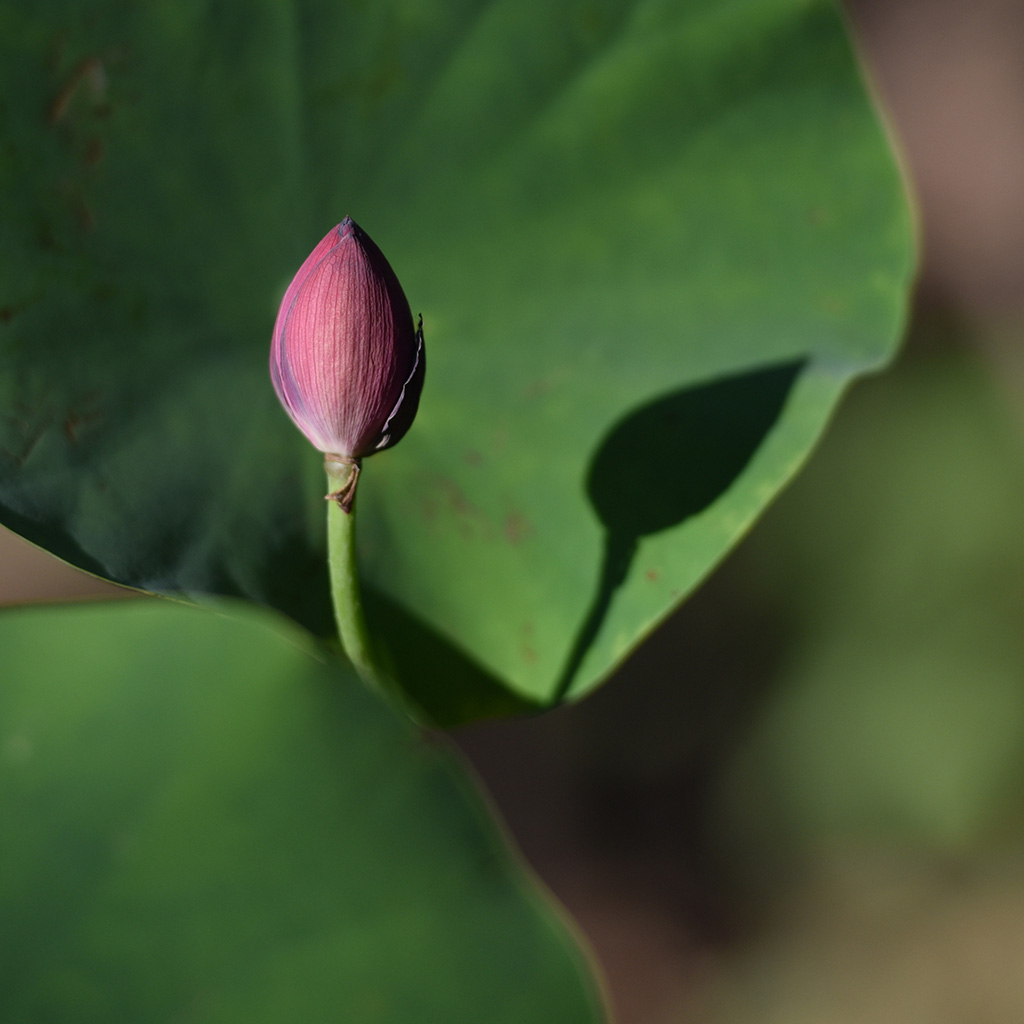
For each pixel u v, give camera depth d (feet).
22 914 6.35
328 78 6.76
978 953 15.64
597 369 6.86
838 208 6.91
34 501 6.49
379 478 6.79
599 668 6.70
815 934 15.97
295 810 6.44
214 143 6.72
